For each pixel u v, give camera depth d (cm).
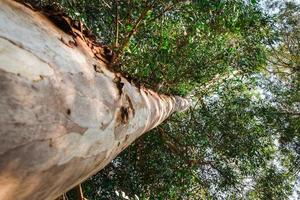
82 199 399
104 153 175
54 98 113
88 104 142
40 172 107
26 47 107
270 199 1024
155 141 913
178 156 946
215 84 997
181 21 684
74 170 139
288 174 1113
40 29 127
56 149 114
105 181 812
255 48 864
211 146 995
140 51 665
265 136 1060
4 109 89
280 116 1129
